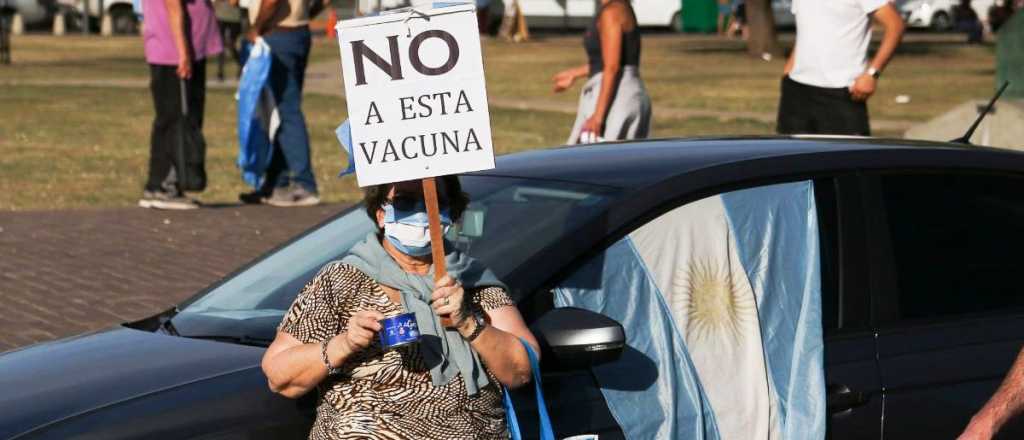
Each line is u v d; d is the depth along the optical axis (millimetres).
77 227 12383
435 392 4059
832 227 5090
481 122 4113
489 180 5281
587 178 5070
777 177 5062
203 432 4031
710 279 4809
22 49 42750
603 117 10922
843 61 10500
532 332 4312
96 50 43500
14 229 12227
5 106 25219
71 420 4070
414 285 4105
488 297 4223
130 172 16969
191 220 12859
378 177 4105
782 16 62625
